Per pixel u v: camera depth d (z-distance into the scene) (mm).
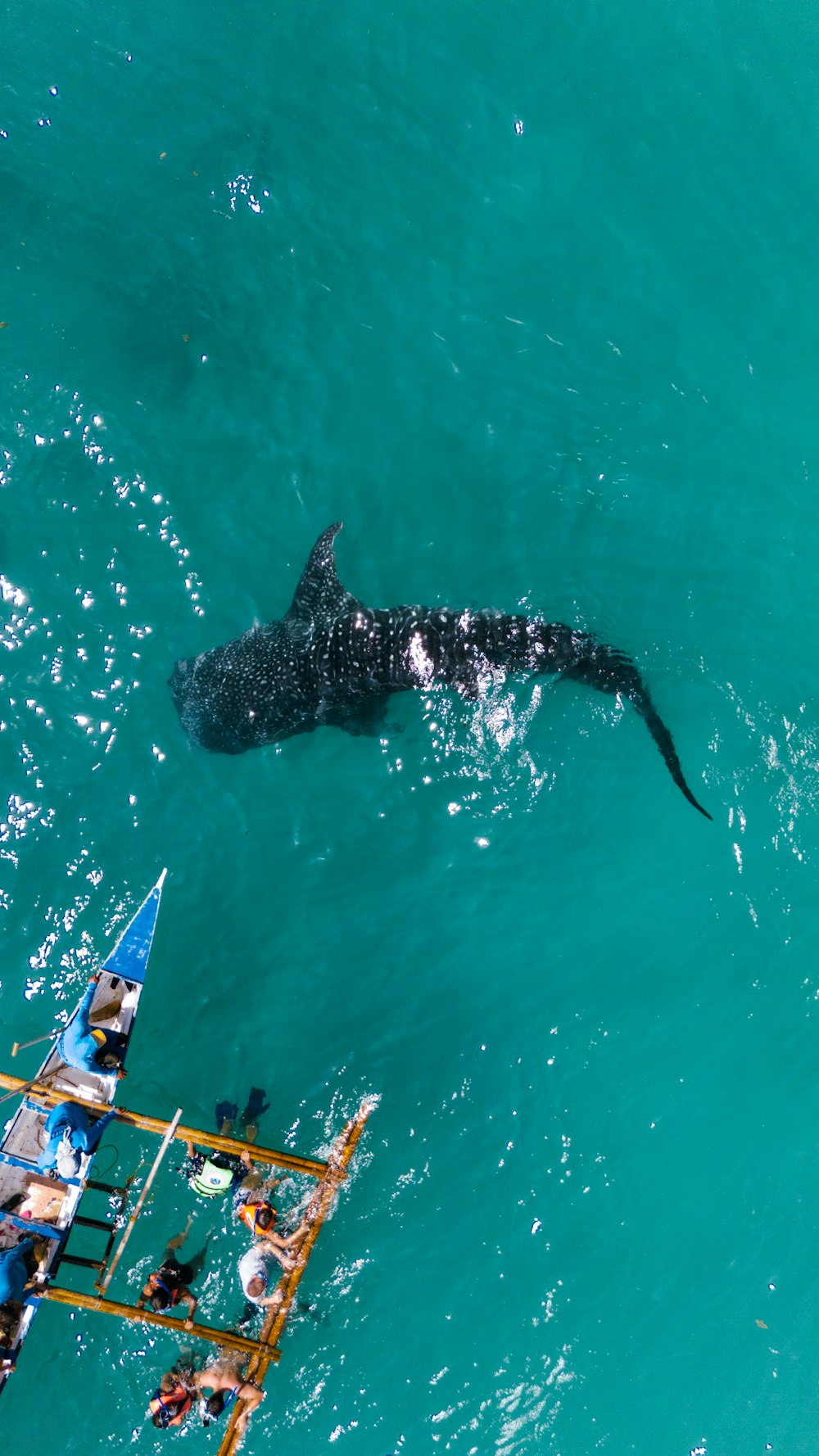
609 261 10914
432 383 10664
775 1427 9414
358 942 10047
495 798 10047
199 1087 9727
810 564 10461
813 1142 10000
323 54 11219
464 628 9453
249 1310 9023
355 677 9578
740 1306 9625
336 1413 9109
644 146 11070
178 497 10648
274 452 10664
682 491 10438
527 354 10711
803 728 10156
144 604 10555
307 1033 9875
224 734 9992
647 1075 9938
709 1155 9867
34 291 11156
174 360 10930
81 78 11391
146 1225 9352
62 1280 9266
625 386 10680
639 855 10109
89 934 10078
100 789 10297
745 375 10812
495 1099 9773
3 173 11297
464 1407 9203
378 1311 9305
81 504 10695
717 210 11062
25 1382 9047
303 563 10523
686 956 10109
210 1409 8242
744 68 11250
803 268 11055
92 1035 8641
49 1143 8383
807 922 10164
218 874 10156
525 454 10469
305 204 11023
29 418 10836
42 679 10477
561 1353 9367
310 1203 9156
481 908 10086
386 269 10875
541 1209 9633
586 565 10273
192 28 11391
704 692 10094
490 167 10977
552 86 11086
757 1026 10109
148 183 11258
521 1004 9977
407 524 10461
